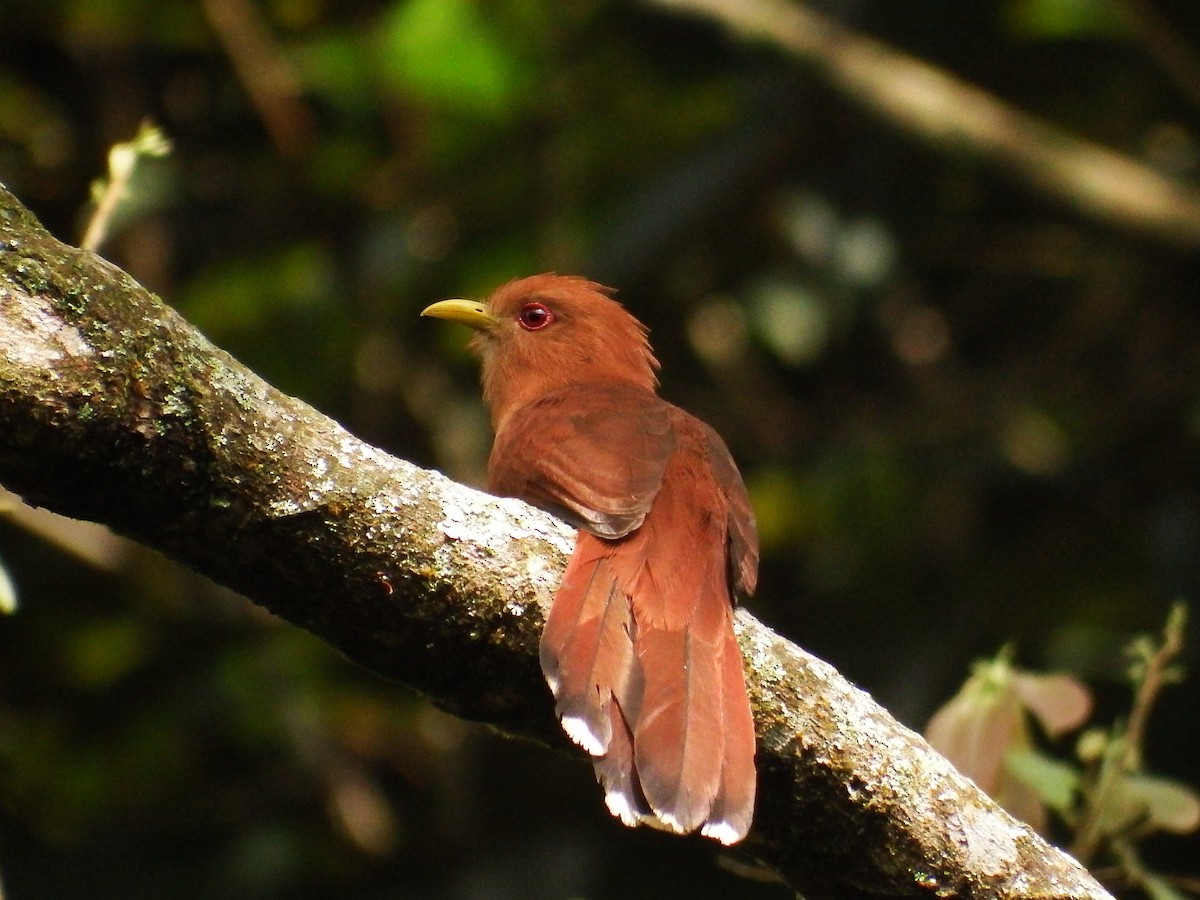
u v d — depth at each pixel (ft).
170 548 15.58
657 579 18.79
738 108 43.24
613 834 40.09
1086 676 40.06
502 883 39.14
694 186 42.16
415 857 40.27
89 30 42.96
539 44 42.24
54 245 14.83
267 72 41.98
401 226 42.73
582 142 43.70
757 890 39.19
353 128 43.55
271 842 40.06
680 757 16.63
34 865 40.09
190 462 15.12
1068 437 43.29
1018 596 41.68
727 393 44.04
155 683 41.57
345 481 15.69
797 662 17.61
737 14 41.60
